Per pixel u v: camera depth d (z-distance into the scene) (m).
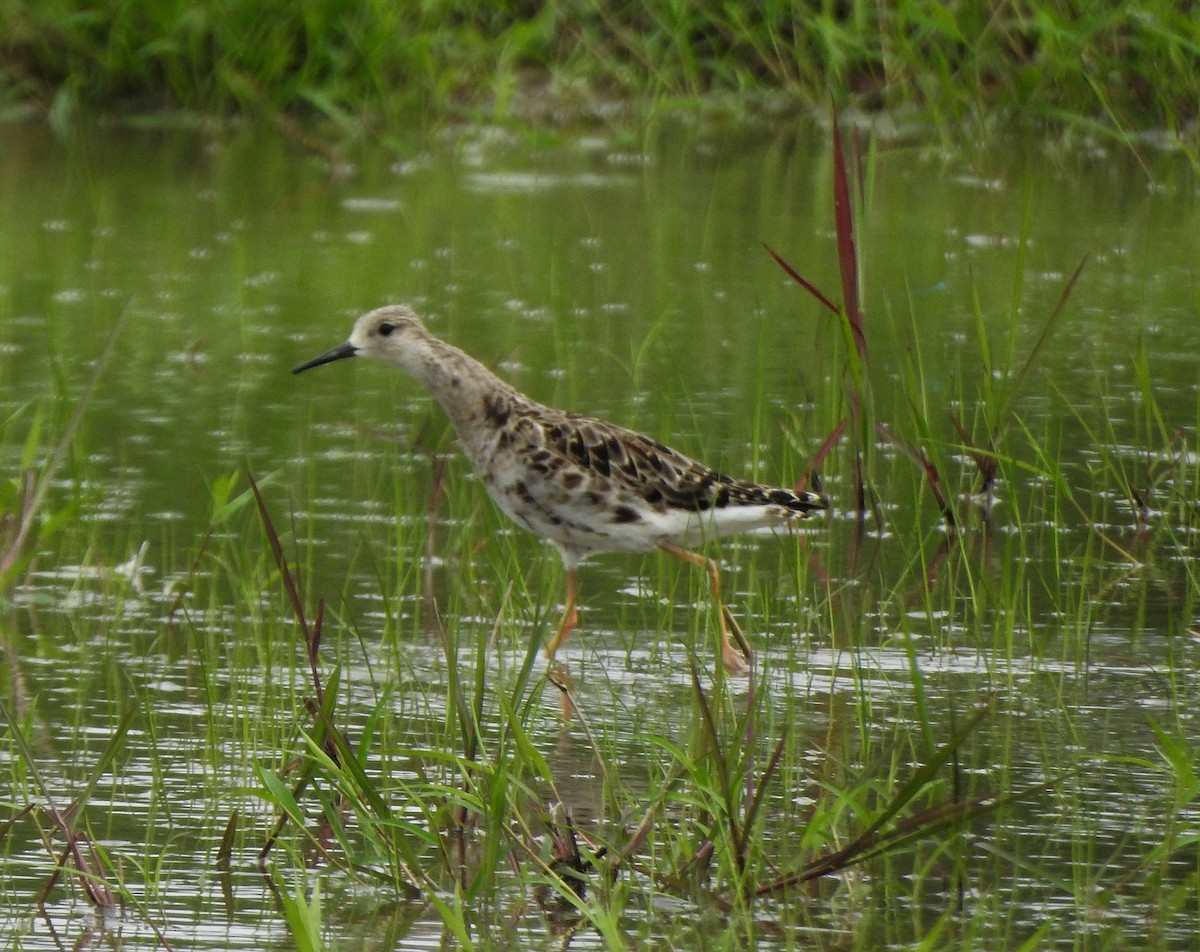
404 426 14.43
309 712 8.57
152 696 9.79
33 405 14.45
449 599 11.32
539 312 17.08
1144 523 12.58
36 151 23.88
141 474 13.21
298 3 25.31
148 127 25.23
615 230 20.33
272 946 7.18
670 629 10.65
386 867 7.88
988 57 24.38
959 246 19.31
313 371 15.73
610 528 11.21
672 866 7.70
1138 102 24.08
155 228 20.25
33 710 8.77
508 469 11.36
